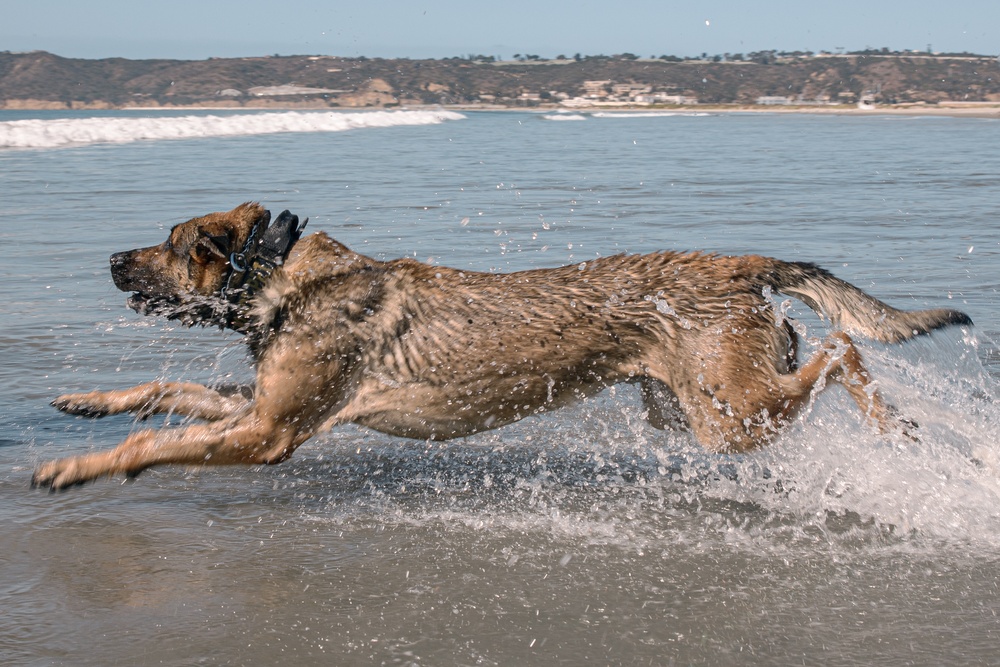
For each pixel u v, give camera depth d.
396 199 14.47
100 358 6.70
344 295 4.66
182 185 15.77
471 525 4.46
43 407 5.80
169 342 7.11
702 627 3.51
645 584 3.86
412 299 4.78
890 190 16.97
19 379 6.25
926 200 15.41
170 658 3.22
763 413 4.62
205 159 21.30
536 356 4.73
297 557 4.05
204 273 4.68
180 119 33.91
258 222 4.69
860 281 9.09
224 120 35.47
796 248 10.75
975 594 3.78
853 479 4.92
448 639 3.40
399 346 4.74
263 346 4.66
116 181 16.23
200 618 3.50
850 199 15.49
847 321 5.00
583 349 4.72
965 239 11.47
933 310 5.09
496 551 4.17
